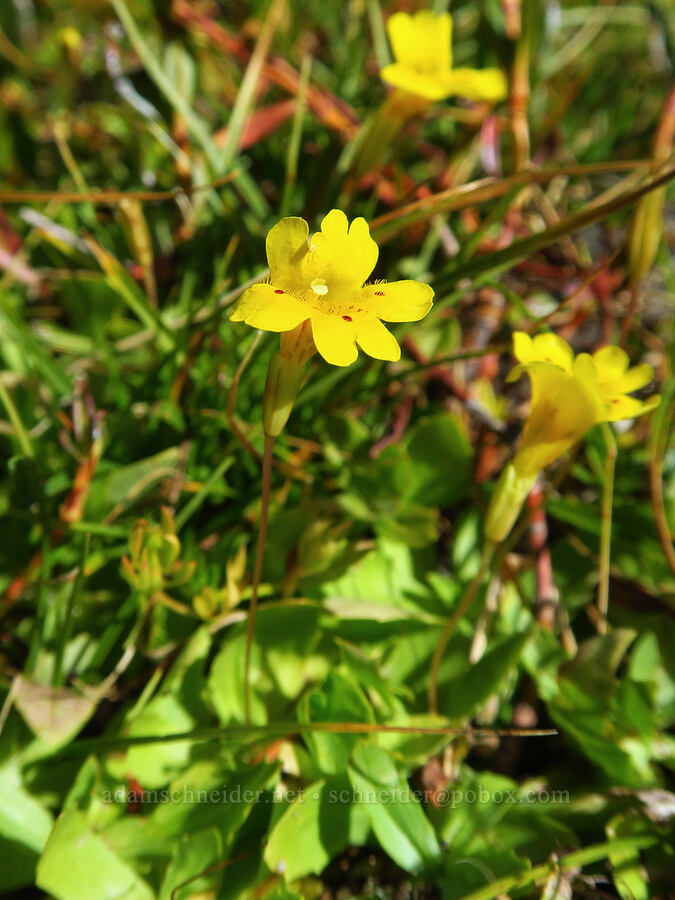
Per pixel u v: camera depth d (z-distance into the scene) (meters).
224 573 0.10
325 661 0.09
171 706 0.09
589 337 0.14
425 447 0.11
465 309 0.13
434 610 0.10
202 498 0.10
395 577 0.10
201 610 0.09
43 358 0.10
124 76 0.13
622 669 0.10
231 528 0.10
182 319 0.12
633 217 0.11
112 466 0.10
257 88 0.15
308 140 0.14
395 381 0.11
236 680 0.09
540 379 0.07
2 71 0.16
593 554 0.11
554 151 0.15
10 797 0.08
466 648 0.09
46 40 0.19
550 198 0.15
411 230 0.12
